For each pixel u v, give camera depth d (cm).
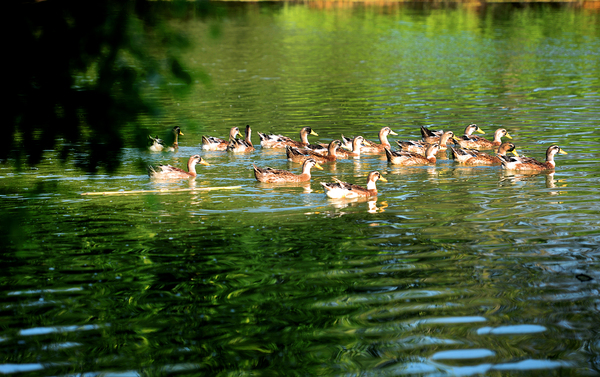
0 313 1307
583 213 1922
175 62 644
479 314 1273
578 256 1566
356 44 7275
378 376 1062
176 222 1908
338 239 1734
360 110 3959
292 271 1513
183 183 2428
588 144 2931
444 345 1157
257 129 3494
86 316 1296
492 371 1066
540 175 2453
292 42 7544
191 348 1169
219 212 2017
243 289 1417
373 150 3069
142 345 1177
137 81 639
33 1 631
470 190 2258
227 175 2583
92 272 1523
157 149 662
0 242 769
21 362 1117
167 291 1414
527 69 5391
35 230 1825
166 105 655
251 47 7181
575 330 1199
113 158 655
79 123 638
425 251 1625
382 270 1505
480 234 1750
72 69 639
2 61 629
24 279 1481
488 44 7012
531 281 1424
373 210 2022
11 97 633
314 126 3550
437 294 1368
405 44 7194
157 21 638
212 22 633
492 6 10462
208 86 664
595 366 1077
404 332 1207
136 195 2223
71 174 2505
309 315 1285
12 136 639
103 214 1988
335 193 2180
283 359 1124
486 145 3039
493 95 4331
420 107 4009
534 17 9125
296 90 4697
